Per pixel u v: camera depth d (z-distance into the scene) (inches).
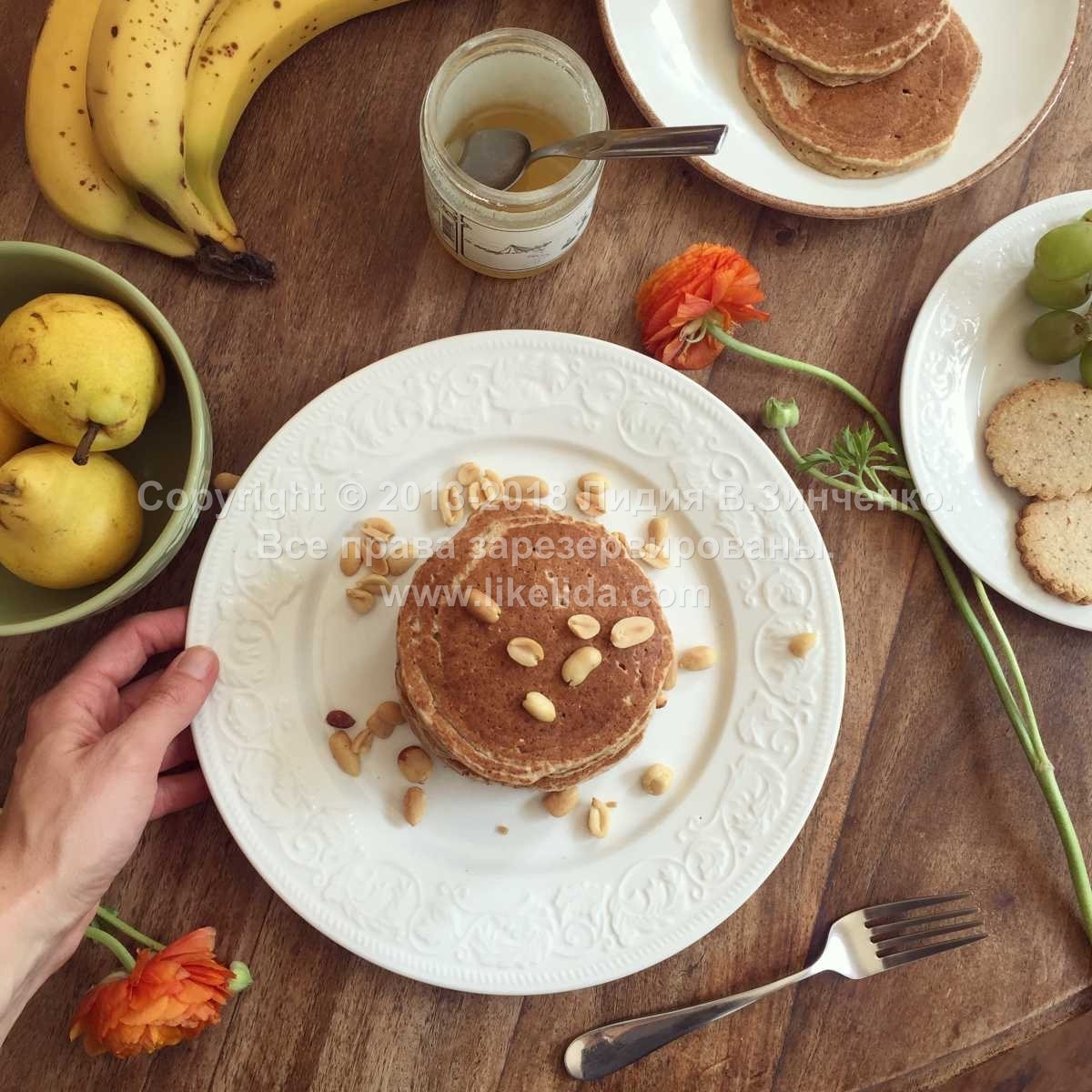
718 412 21.2
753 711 21.2
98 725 19.8
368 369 20.8
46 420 18.7
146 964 19.0
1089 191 22.2
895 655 22.2
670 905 20.7
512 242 20.4
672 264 20.8
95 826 18.4
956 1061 21.5
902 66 21.3
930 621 22.3
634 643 19.8
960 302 22.1
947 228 22.7
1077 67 22.9
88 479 18.9
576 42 22.4
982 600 21.8
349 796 20.8
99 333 18.5
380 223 22.2
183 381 20.5
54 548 18.7
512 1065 21.2
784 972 21.6
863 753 22.1
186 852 21.2
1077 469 21.6
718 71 22.0
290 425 20.7
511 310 22.3
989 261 22.1
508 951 20.4
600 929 20.6
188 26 19.6
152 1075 20.9
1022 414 21.9
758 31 21.2
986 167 21.3
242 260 21.1
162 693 19.3
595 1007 21.4
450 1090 21.1
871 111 21.6
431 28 22.3
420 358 20.9
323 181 22.1
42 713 19.4
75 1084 20.7
